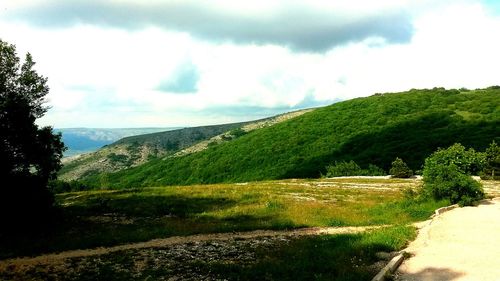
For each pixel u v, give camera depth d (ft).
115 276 50.75
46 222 90.43
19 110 90.79
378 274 45.14
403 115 391.65
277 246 65.62
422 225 78.13
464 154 133.59
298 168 309.22
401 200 109.29
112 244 71.67
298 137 380.17
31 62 98.89
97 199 126.41
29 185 89.04
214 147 444.14
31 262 61.05
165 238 75.66
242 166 352.08
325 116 429.38
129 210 108.47
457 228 70.95
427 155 270.46
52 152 97.45
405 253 54.49
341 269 47.78
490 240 61.21
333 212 97.91
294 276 46.57
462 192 102.94
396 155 284.00
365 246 59.41
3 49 93.45
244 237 74.28
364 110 425.28
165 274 50.62
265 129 442.50
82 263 58.34
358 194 134.21
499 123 319.88
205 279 47.75
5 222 83.71
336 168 240.73
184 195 134.21
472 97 428.97
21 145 91.15
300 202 115.34
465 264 49.01
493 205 98.12
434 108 399.44
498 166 182.80
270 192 139.54
